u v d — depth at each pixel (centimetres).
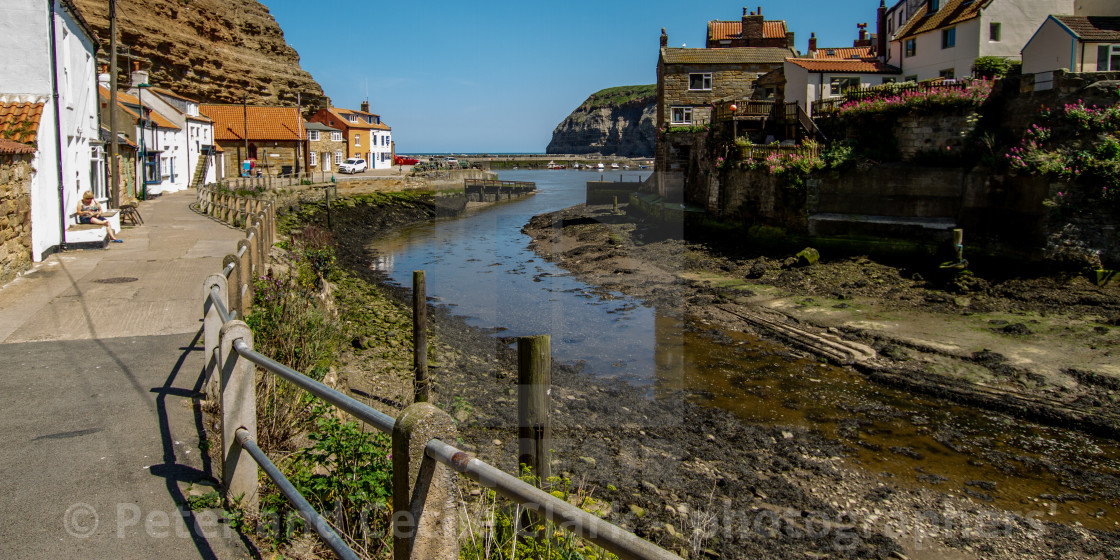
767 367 1385
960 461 969
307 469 461
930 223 2244
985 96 2266
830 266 2228
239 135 6191
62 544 380
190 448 517
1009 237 2066
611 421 675
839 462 948
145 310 1026
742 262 2405
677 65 4150
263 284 1016
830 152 2492
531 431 414
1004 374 1306
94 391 650
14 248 1284
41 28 1581
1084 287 1844
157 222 2380
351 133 7819
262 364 385
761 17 4641
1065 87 2050
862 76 3553
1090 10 2862
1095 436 1062
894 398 1219
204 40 8644
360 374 1047
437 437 245
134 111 3684
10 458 494
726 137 3009
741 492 805
